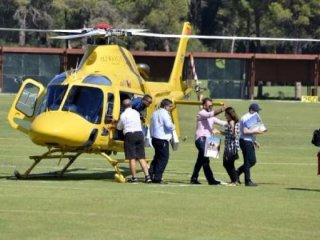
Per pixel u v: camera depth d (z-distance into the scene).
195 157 65.94
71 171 53.88
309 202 39.31
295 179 50.75
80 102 46.72
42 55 180.38
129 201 38.28
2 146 70.88
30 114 48.97
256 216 34.94
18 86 180.25
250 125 45.88
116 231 31.11
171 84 60.94
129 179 47.66
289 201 39.53
